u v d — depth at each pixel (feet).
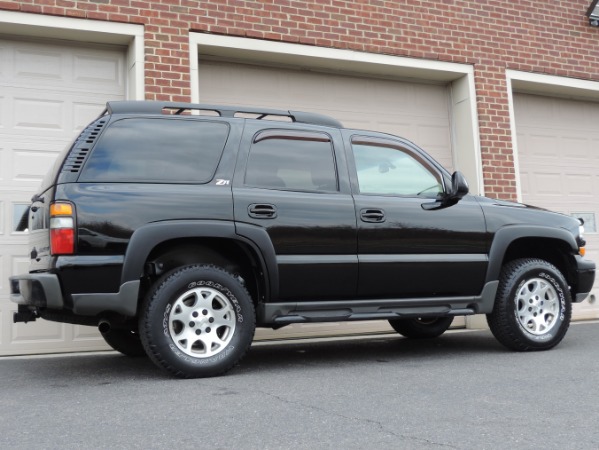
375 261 16.44
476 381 14.14
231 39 24.20
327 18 25.94
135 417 11.14
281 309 15.75
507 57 29.60
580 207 32.09
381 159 17.65
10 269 21.29
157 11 23.11
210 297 14.78
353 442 9.45
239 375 15.21
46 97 22.39
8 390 14.29
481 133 28.68
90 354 20.92
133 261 14.16
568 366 15.96
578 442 9.41
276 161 16.28
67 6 21.79
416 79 28.99
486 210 18.13
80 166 14.48
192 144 15.60
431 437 9.69
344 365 16.87
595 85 31.60
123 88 23.50
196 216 14.83
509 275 18.25
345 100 27.48
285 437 9.75
